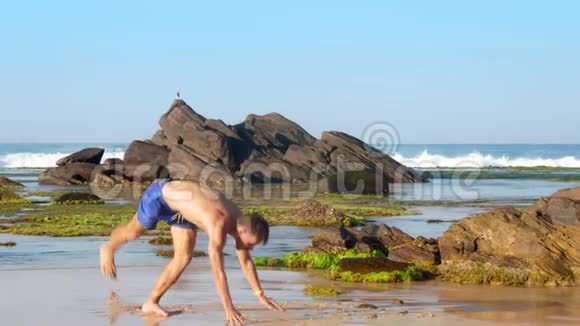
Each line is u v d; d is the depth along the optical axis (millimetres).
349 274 13250
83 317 9312
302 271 14453
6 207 34219
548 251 13328
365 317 9445
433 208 34969
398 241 17078
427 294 11758
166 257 16672
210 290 11492
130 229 9438
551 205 14172
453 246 13914
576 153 120750
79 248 18641
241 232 8906
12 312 9641
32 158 91188
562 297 11523
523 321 9492
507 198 41594
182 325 8875
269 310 9828
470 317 9688
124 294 11117
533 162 89938
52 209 33000
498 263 13211
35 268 14523
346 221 26234
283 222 26328
